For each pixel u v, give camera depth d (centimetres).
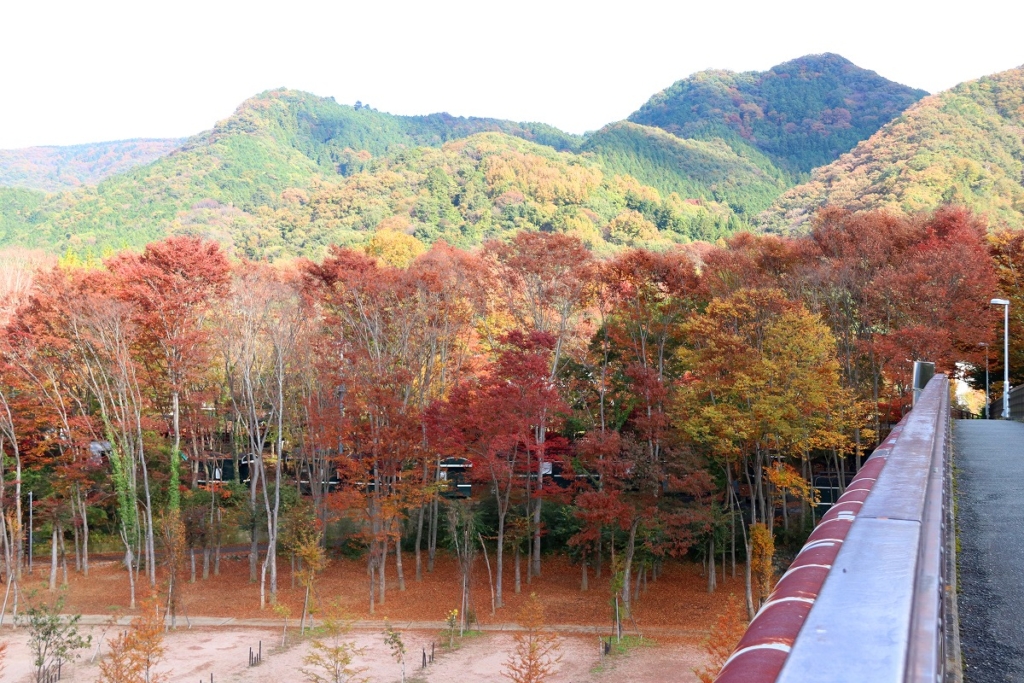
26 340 5103
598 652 3878
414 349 5209
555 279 5297
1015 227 10500
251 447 5888
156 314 5256
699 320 4481
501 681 3562
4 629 4662
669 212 17238
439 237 15162
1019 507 975
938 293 4462
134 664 3591
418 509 5897
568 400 5294
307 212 18975
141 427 5422
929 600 201
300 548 4706
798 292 5022
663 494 4997
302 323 5350
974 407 7769
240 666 3884
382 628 4450
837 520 352
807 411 4081
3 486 5344
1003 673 415
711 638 2772
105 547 6381
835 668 141
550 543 5759
